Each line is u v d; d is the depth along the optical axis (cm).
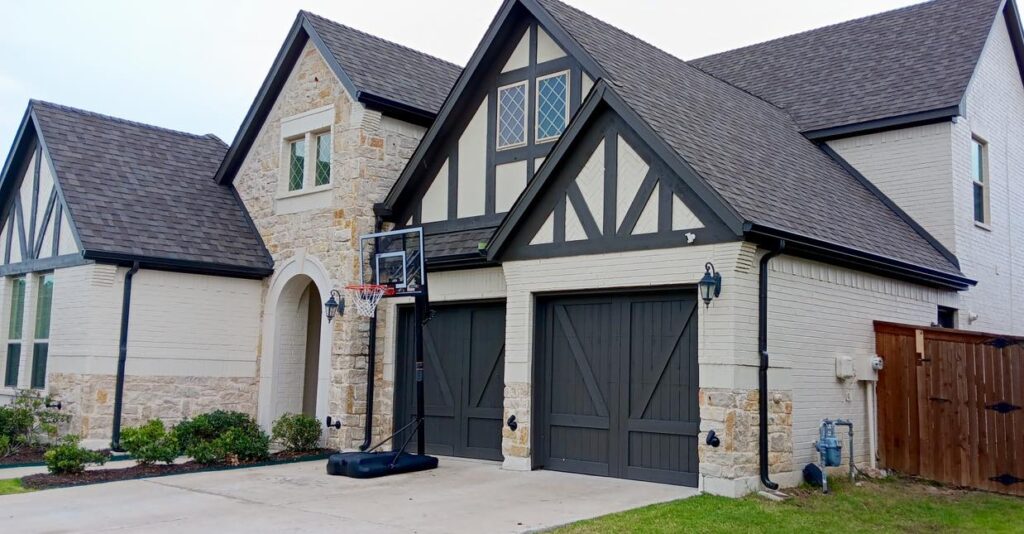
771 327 936
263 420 1394
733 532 746
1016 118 1642
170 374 1325
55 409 1292
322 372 1315
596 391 1033
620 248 989
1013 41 1627
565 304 1073
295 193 1402
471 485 970
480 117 1255
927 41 1558
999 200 1537
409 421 1281
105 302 1270
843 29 1766
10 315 1494
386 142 1347
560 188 1058
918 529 817
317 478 1030
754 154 1119
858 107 1466
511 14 1202
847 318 1062
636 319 1005
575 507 840
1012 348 1009
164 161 1515
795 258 979
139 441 1117
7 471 1087
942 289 1295
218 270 1371
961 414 1038
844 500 909
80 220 1271
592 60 1080
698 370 936
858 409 1078
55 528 755
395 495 912
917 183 1385
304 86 1413
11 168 1492
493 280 1182
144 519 793
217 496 909
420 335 1125
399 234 1167
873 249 1065
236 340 1409
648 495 896
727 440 884
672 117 1037
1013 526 838
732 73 1806
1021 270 1598
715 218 909
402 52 1519
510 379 1087
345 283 1295
